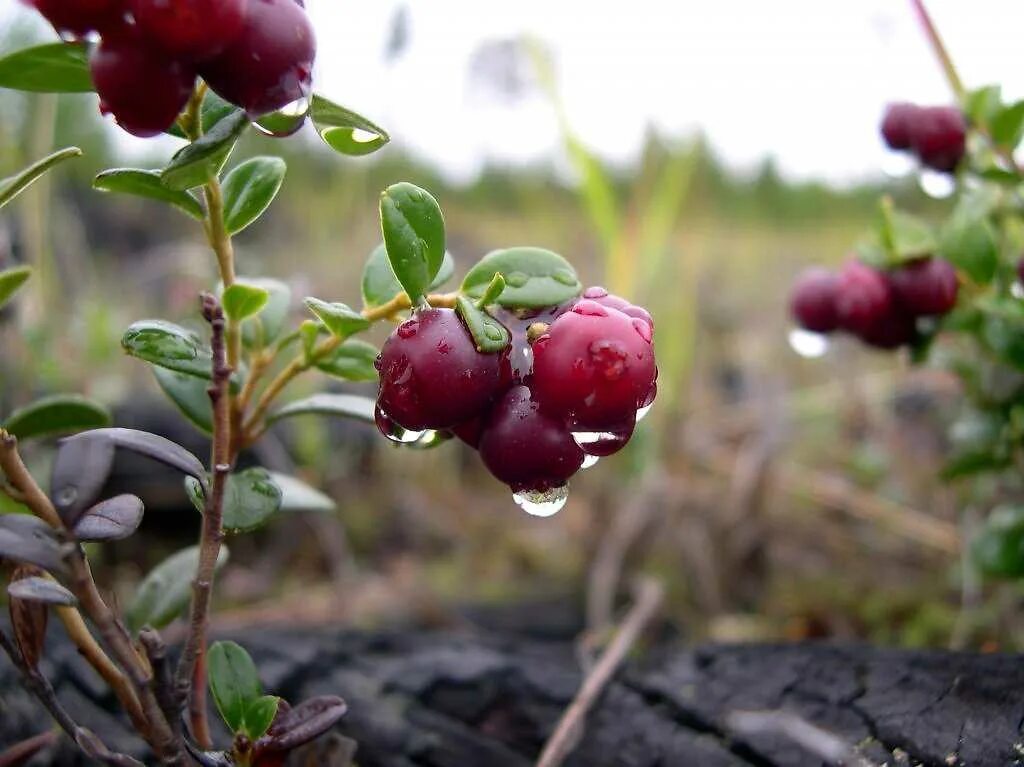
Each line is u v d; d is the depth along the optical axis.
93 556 0.18
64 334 0.24
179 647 0.12
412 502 0.24
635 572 0.19
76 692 0.10
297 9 0.06
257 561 0.21
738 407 0.27
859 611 0.17
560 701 0.11
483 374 0.06
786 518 0.22
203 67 0.06
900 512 0.20
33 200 0.20
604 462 0.21
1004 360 0.12
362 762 0.10
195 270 0.29
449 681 0.11
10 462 0.06
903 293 0.12
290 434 0.22
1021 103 0.12
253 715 0.07
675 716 0.10
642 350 0.06
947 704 0.08
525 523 0.23
